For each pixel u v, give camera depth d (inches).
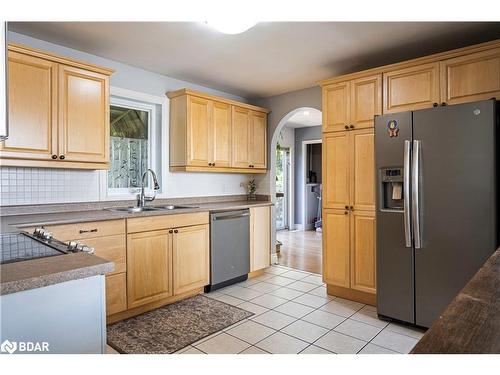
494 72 95.0
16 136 94.6
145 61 131.2
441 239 96.6
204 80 154.9
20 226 85.3
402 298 104.8
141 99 139.9
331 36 108.0
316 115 243.4
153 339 96.3
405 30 103.7
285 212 309.0
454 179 94.2
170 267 122.3
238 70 141.7
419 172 99.9
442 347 27.0
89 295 46.6
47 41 112.1
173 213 123.1
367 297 124.3
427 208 98.9
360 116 123.3
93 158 111.2
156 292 117.6
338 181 130.0
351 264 126.0
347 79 126.8
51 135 101.3
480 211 90.2
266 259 165.6
